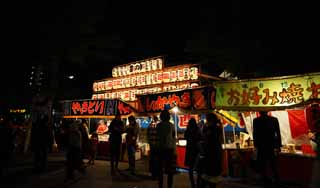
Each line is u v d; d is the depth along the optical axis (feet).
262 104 27.45
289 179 25.40
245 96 28.50
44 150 34.12
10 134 29.12
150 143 26.30
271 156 23.98
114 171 34.04
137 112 41.09
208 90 31.04
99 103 48.01
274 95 26.94
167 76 47.55
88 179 29.43
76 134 29.50
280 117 31.58
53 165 39.19
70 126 29.94
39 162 33.83
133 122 34.68
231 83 29.53
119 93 57.93
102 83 63.36
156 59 49.93
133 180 28.86
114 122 34.99
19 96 55.36
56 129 61.00
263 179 25.38
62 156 50.98
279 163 26.32
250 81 28.48
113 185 26.50
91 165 39.40
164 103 36.76
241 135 33.22
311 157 23.72
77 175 31.78
